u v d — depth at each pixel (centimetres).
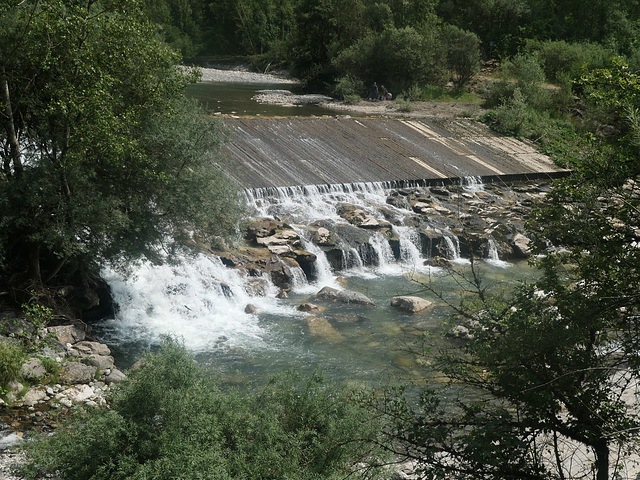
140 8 1188
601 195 559
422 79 4900
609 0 5606
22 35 1019
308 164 2466
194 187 1266
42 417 870
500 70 4975
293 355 1259
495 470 473
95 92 1028
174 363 727
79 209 1083
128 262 1266
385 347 1302
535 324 493
